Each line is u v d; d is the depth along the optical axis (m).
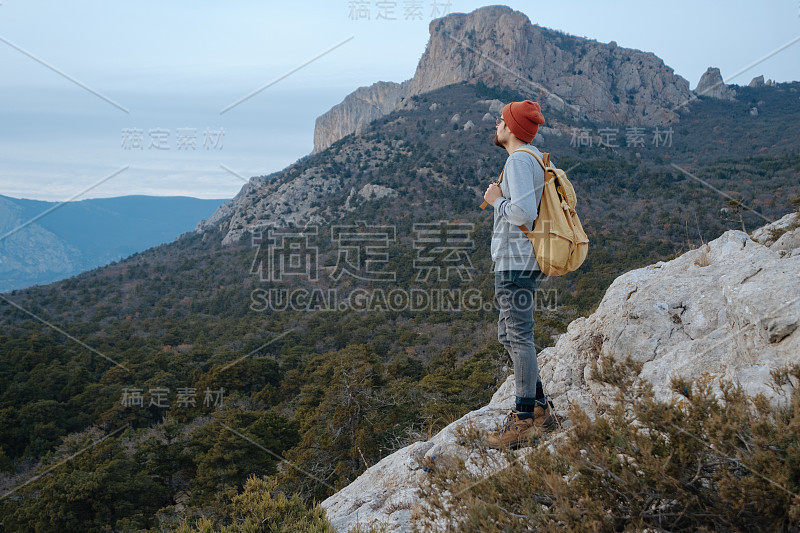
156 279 70.81
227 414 25.86
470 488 1.75
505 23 157.62
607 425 1.61
